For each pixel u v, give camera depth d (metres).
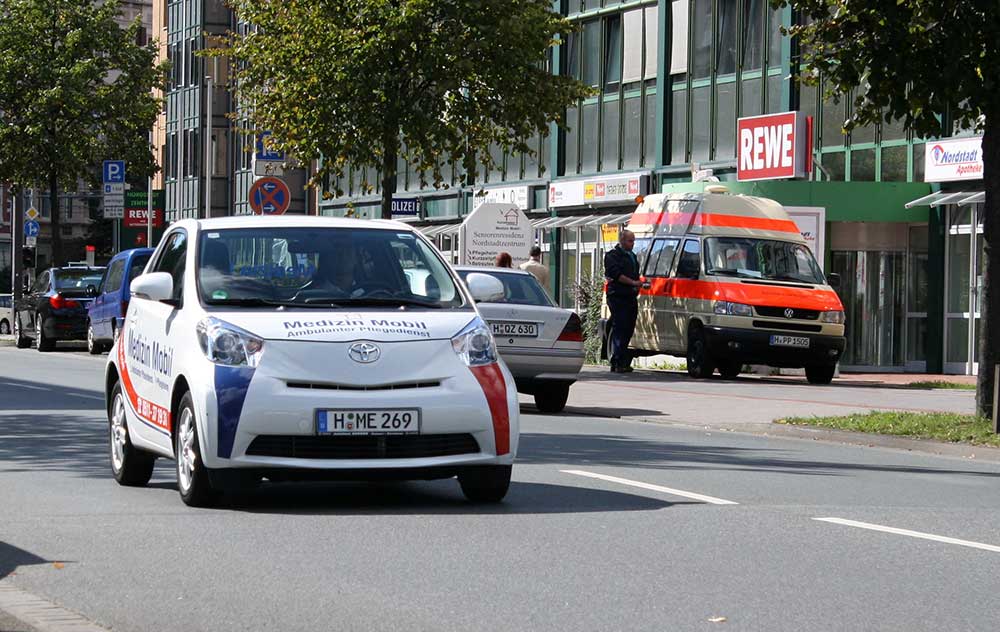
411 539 21.34
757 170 81.50
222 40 74.06
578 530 22.25
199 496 24.45
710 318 63.91
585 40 103.94
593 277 85.81
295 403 23.30
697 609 16.62
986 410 40.16
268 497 26.12
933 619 16.25
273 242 26.05
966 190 75.69
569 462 32.31
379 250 26.16
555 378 48.44
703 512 24.39
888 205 77.62
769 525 22.98
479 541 21.17
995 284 39.94
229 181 168.75
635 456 34.03
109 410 29.36
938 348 77.69
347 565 19.25
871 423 40.94
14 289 127.56
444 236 120.69
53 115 113.25
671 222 68.94
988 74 37.34
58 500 25.77
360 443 23.52
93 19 112.62
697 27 92.75
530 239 76.81
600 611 16.47
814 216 74.38
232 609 16.56
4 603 16.45
